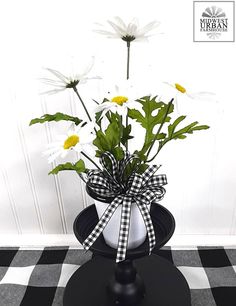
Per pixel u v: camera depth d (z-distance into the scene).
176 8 0.64
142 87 0.50
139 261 0.79
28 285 0.77
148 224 0.52
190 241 0.90
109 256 0.56
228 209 0.86
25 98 0.73
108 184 0.54
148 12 0.65
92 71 0.70
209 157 0.79
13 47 0.68
